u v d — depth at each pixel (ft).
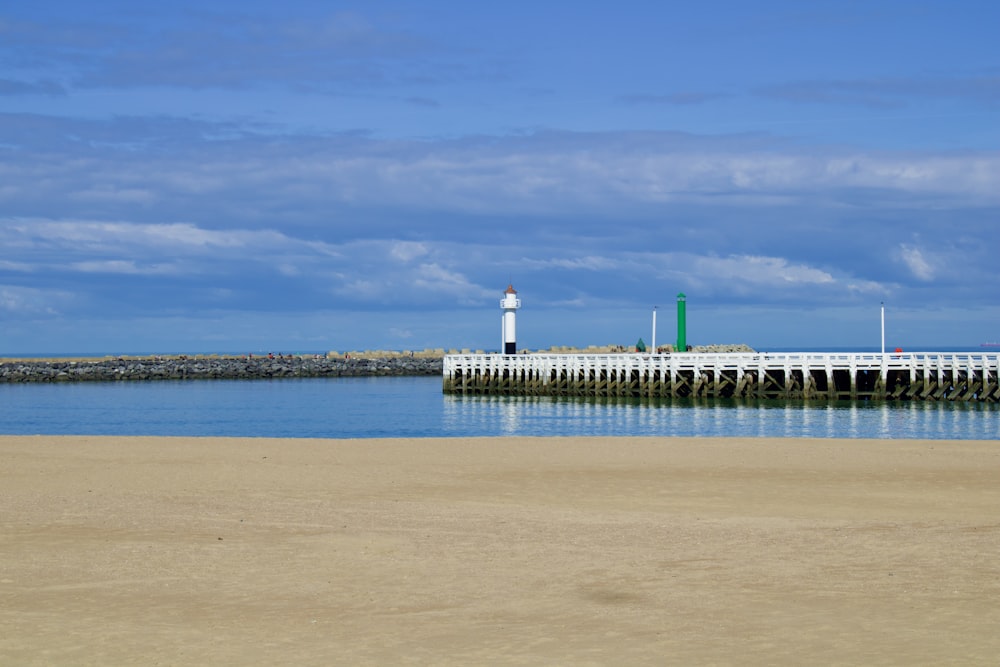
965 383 188.14
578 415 177.68
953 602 40.55
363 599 42.45
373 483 78.43
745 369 201.98
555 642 36.06
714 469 85.97
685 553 51.16
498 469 86.53
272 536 55.83
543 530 57.82
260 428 165.37
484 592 43.45
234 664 33.94
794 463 89.35
